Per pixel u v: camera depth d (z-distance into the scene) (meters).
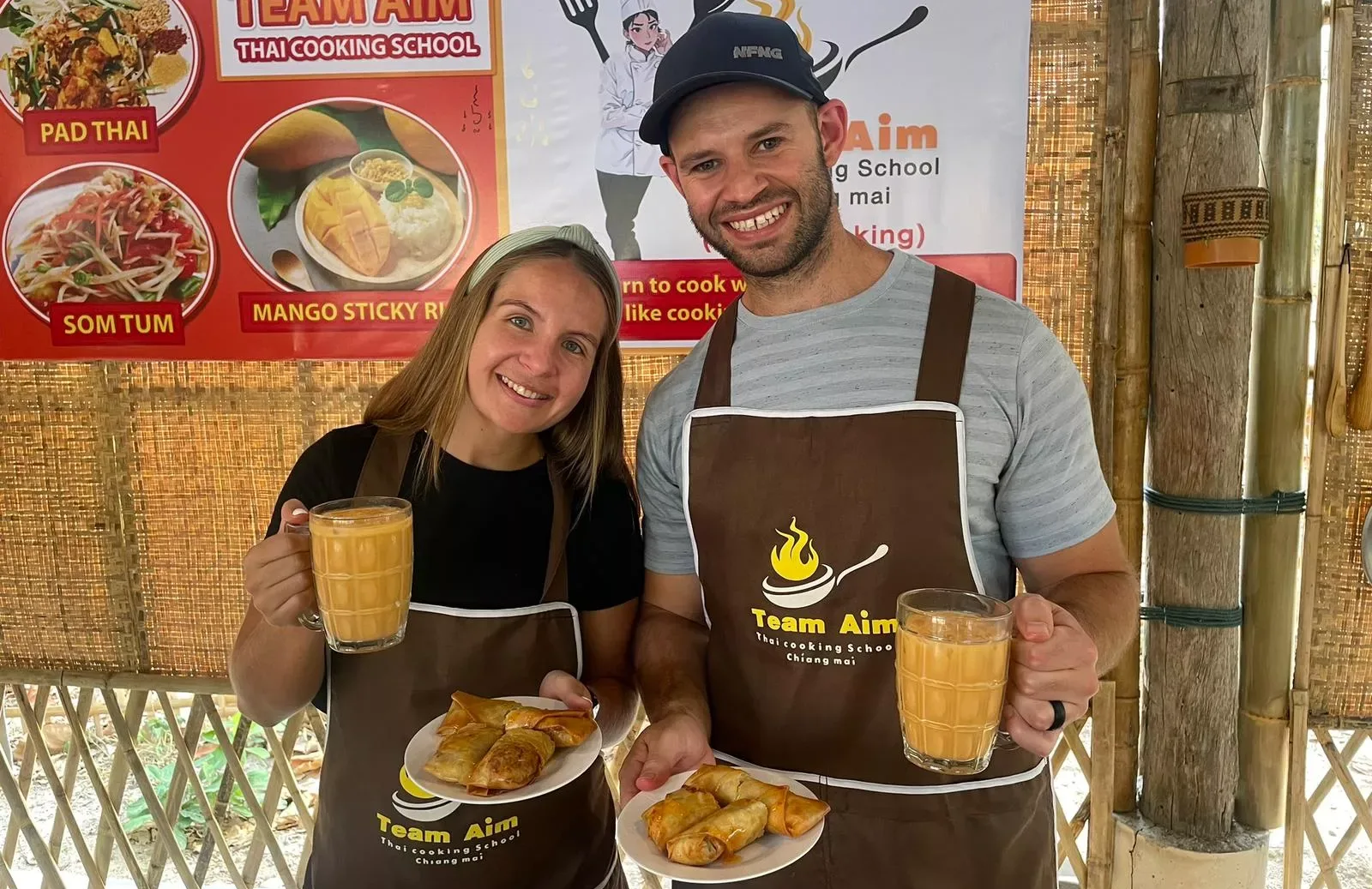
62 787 2.53
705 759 1.28
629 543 1.59
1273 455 2.07
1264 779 2.17
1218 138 1.95
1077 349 2.12
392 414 1.54
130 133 2.21
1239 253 1.91
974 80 2.05
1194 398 2.04
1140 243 2.06
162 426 2.33
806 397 1.38
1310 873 2.73
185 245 2.24
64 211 2.25
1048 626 1.07
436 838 1.38
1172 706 2.15
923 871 1.33
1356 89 1.96
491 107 2.15
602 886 1.52
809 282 1.42
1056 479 1.35
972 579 1.33
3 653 2.46
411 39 2.14
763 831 1.09
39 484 2.37
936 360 1.34
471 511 1.47
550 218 2.18
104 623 2.42
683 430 1.44
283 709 1.43
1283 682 2.15
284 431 2.31
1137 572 2.14
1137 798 2.26
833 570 1.34
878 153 2.09
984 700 1.03
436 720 1.30
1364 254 2.00
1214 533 2.07
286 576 1.24
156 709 3.67
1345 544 2.08
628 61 2.11
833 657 1.35
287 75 2.17
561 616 1.47
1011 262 2.10
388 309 2.23
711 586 1.44
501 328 1.35
